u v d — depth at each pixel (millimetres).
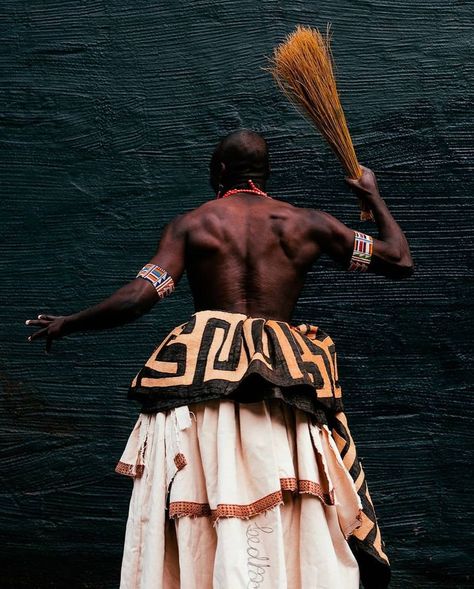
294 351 3070
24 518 4660
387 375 4707
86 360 4793
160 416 3057
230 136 3506
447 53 4973
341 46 4996
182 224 3295
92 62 5059
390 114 4926
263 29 5027
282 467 2977
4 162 4992
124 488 4664
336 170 4895
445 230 4820
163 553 2936
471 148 4879
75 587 4590
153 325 4809
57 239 4910
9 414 4758
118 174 4949
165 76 5023
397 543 4551
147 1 5074
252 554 2889
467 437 4637
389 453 4637
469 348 4715
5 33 5090
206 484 2959
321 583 2895
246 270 3225
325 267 4809
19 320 4852
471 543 4543
